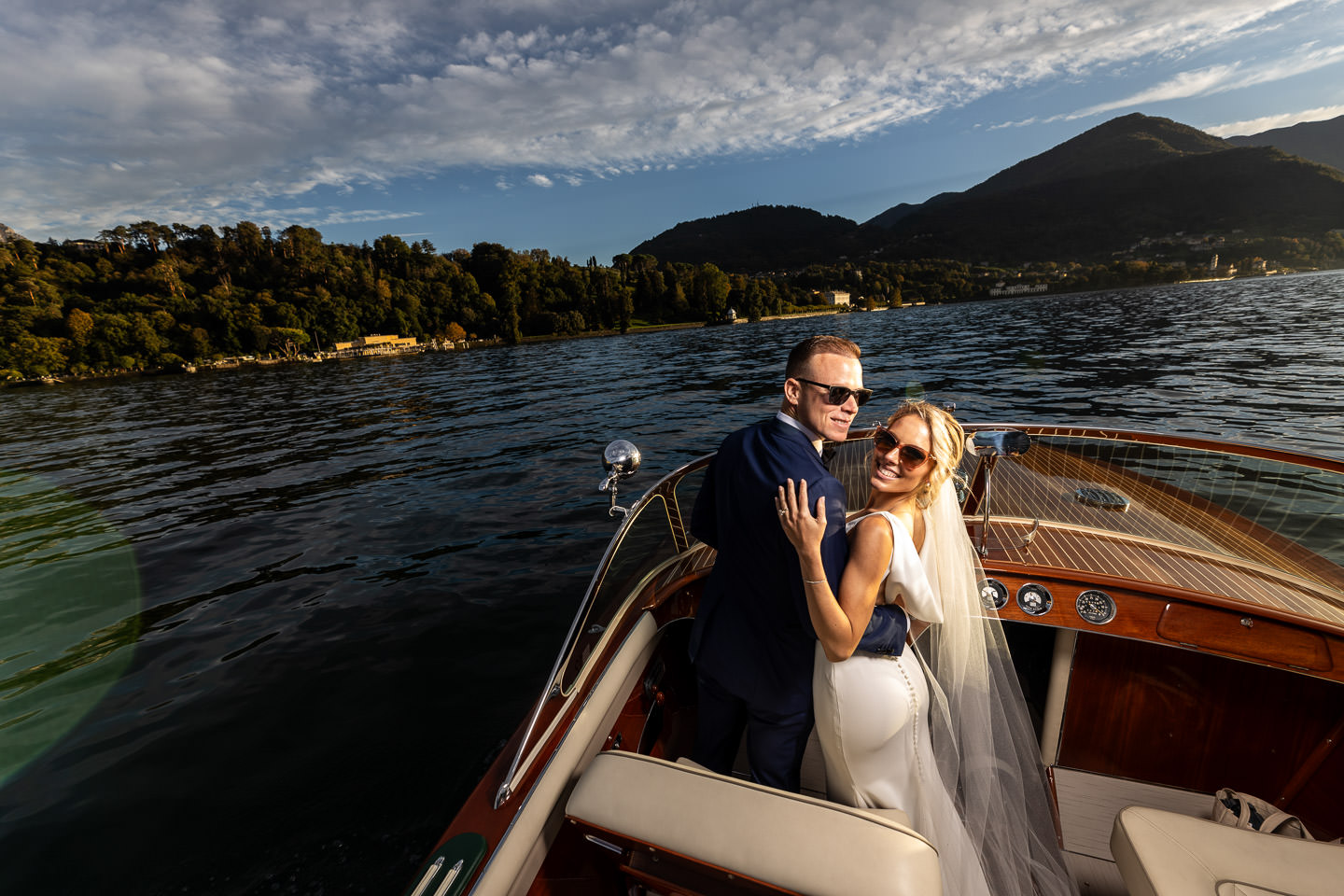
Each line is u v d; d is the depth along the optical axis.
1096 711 2.02
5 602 5.82
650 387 20.48
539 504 7.25
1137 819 1.36
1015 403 11.20
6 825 2.85
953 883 1.25
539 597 4.76
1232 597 1.73
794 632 1.33
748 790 1.10
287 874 2.46
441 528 6.67
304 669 4.01
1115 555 2.00
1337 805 1.76
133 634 4.84
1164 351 17.97
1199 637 1.78
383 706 3.54
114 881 2.49
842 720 1.29
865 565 1.22
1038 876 1.45
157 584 5.88
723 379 21.36
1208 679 1.89
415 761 3.06
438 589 5.06
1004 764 1.49
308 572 5.76
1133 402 10.49
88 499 10.23
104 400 37.84
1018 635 2.31
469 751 3.11
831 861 0.97
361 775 2.99
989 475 2.26
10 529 8.76
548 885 1.19
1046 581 1.90
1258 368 13.38
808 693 1.36
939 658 1.48
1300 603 1.72
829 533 1.20
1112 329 28.50
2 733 3.62
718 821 1.05
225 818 2.78
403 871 2.44
